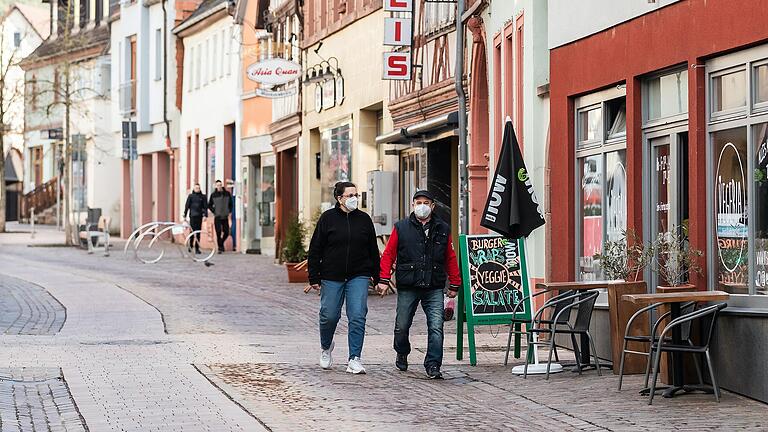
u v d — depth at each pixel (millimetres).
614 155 30047
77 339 33531
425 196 27141
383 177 53750
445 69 45531
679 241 26375
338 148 61438
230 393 24203
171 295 47844
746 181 23703
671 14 26438
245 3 79062
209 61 88312
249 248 80625
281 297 47625
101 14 111812
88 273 59875
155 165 100938
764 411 21469
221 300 46031
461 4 40094
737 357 23109
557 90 32594
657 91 27812
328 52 62875
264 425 20859
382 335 35594
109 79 110812
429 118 47875
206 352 30688
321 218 27891
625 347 24125
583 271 31938
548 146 34438
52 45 119500
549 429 20359
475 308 28844
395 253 27562
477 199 42625
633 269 26812
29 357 29438
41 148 132375
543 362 28781
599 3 30047
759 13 23031
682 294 22438
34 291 49906
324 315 27766
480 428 20516
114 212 111375
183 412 22047
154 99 99750
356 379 26453
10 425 20766
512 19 37406
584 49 30984
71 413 22109
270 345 32531
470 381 26234
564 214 32375
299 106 69000
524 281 29203
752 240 23469
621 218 29609
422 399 23750
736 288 24016
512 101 38031
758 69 23531
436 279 27047
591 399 23312
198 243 73062
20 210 137500
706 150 25125
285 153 73750
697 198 25125
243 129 81562
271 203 77938
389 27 48625
